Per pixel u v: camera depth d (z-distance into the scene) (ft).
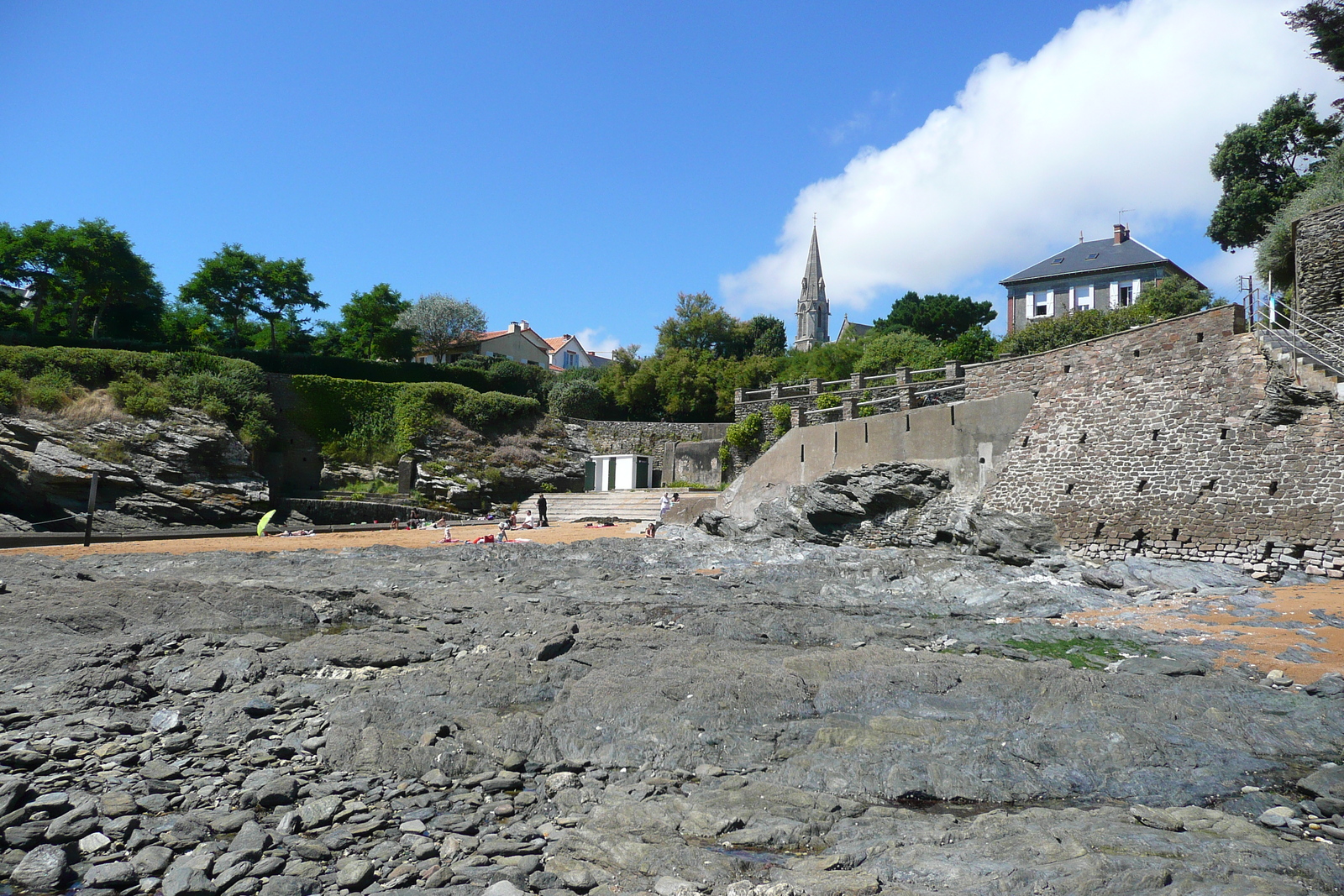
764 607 54.65
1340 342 65.92
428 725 29.14
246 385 151.33
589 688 32.86
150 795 23.08
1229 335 66.64
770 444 136.56
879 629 47.50
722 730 28.96
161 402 135.13
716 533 102.53
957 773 24.76
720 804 22.40
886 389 115.96
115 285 169.68
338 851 19.95
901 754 26.27
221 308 190.80
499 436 170.30
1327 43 93.30
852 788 24.31
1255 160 118.73
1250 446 63.72
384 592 59.93
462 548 88.38
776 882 17.60
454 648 42.78
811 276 355.97
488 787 24.43
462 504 151.74
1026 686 32.73
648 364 189.37
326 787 23.97
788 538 95.81
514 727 28.32
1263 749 27.32
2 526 108.27
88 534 95.30
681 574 71.82
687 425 171.53
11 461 117.19
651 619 51.01
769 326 238.48
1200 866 18.38
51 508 117.80
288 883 17.84
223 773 25.48
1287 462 61.36
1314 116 114.83
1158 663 37.47
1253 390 64.28
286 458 157.28
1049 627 48.19
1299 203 83.35
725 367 184.24
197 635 44.37
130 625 46.16
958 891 17.28
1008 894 17.08
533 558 82.33
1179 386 69.10
